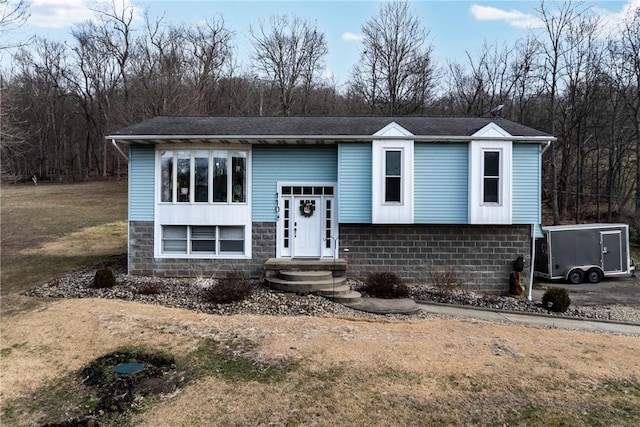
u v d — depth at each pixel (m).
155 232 13.33
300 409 5.60
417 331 8.45
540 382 6.23
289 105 42.62
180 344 7.71
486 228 13.09
